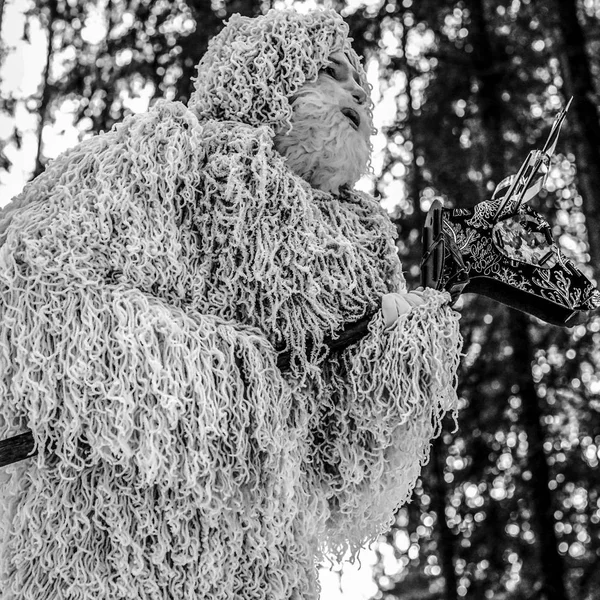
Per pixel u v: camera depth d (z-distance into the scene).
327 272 2.38
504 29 6.91
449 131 6.57
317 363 2.36
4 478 2.33
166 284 2.31
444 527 5.89
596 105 5.66
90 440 2.21
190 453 2.19
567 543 6.44
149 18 6.06
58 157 2.43
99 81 5.88
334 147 2.51
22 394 2.22
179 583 2.24
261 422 2.27
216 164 2.39
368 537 2.55
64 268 2.25
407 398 2.31
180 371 2.20
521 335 6.32
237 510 2.27
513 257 2.72
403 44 6.59
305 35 2.55
